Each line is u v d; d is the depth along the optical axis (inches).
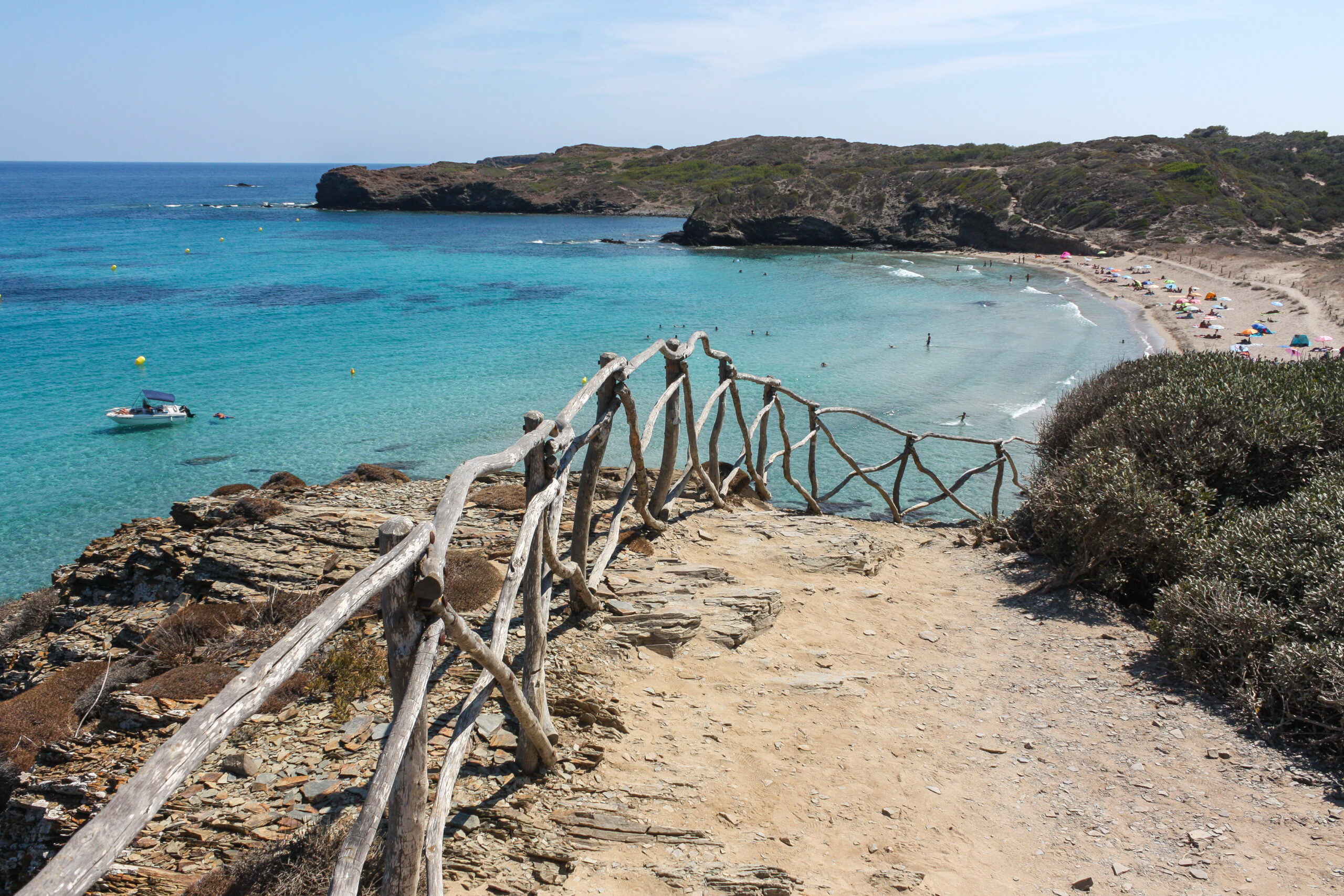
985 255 3636.8
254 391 1417.3
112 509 917.2
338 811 174.1
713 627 256.5
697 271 3051.2
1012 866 169.8
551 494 189.5
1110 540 315.0
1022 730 222.8
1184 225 3376.0
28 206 6294.3
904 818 183.6
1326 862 169.5
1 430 1186.6
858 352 1733.5
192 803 178.9
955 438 518.0
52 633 338.3
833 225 3993.6
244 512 378.0
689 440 369.4
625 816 172.4
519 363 1619.1
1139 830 181.8
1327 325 1829.5
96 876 59.3
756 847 169.8
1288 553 264.8
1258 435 337.4
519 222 5123.0
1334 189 3983.8
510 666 219.3
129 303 2224.4
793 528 367.6
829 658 257.8
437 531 121.0
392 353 1706.4
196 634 272.4
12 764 210.1
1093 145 4606.3
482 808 171.2
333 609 94.0
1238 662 239.0
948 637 283.7
